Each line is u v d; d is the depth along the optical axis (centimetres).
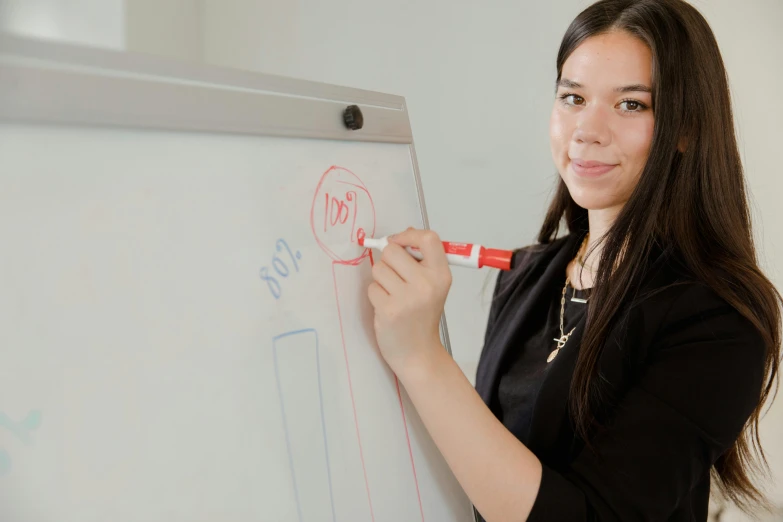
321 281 57
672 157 71
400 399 64
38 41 37
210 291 46
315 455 52
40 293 37
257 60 149
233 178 50
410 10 153
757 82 160
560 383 74
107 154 41
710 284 66
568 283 91
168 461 42
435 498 65
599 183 77
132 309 41
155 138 44
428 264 58
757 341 63
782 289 165
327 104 61
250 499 46
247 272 49
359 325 61
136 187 42
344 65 153
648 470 58
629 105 74
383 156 69
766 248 164
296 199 56
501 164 161
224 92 50
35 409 36
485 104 158
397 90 156
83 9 108
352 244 62
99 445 38
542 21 153
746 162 161
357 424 57
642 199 71
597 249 86
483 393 95
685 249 70
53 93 38
